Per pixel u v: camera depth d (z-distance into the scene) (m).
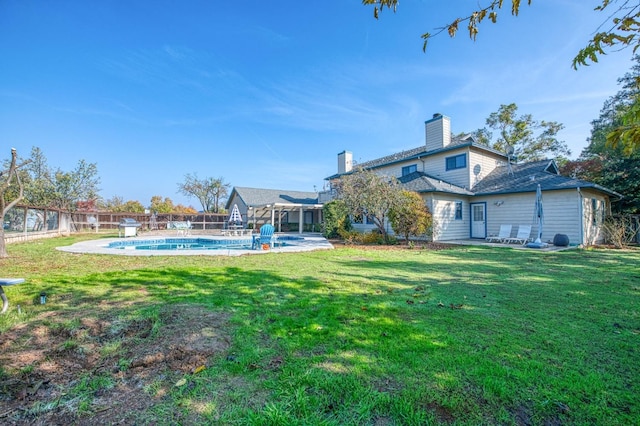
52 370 2.23
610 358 2.48
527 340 2.82
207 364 2.33
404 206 12.52
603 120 19.11
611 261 8.12
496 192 14.80
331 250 10.78
